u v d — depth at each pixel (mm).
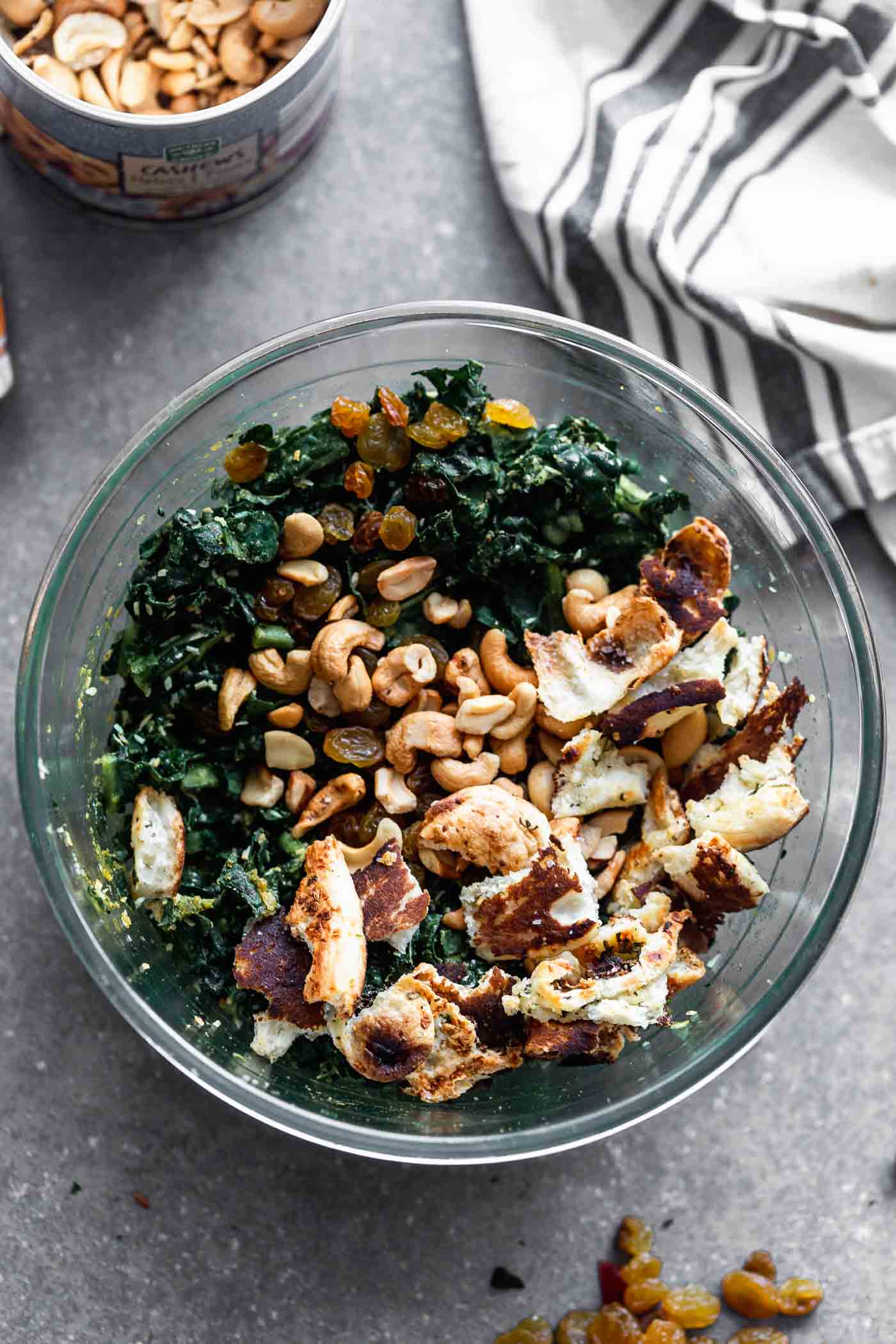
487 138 695
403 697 610
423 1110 622
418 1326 675
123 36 642
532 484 619
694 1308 671
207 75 646
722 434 628
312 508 625
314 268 694
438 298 696
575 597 616
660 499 628
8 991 675
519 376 647
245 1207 677
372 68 698
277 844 615
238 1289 674
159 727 615
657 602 605
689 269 683
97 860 627
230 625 614
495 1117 625
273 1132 679
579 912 597
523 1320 675
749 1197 685
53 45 642
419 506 615
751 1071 688
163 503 634
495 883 599
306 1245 677
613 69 689
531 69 688
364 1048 588
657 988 592
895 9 672
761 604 652
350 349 635
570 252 684
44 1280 670
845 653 636
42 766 623
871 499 689
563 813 609
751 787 615
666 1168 685
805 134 687
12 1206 671
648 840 614
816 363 686
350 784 606
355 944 587
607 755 614
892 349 678
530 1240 680
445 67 700
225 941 615
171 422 612
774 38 680
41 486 688
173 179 650
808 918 627
